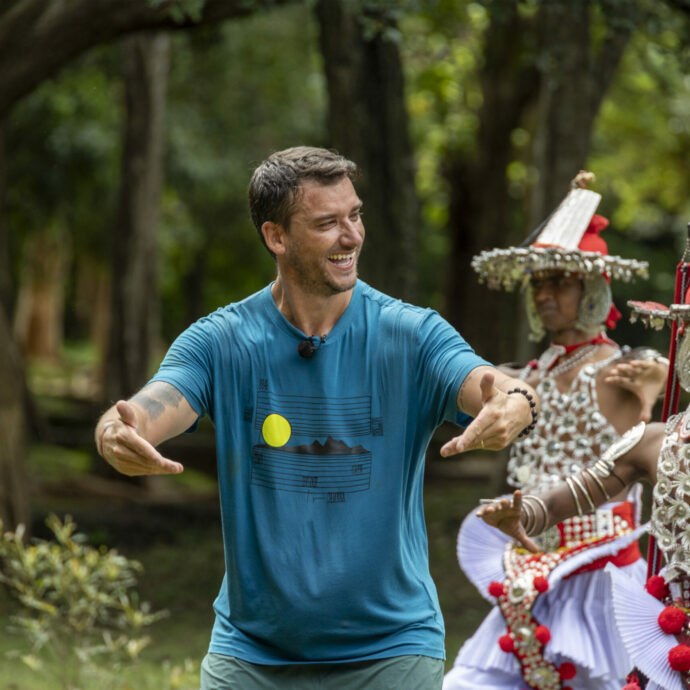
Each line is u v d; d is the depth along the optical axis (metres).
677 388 10.32
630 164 64.69
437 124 59.84
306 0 23.73
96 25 25.50
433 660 9.09
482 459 54.06
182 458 60.34
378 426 9.02
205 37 37.59
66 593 17.27
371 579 8.91
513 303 60.47
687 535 9.56
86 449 57.31
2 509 25.84
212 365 9.14
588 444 14.11
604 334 14.79
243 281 84.62
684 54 25.27
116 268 50.28
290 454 9.00
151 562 32.19
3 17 25.89
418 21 49.00
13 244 71.62
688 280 10.15
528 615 13.44
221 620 9.38
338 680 8.96
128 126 49.69
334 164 8.72
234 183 61.22
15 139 55.59
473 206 57.47
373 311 9.21
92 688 17.20
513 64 51.22
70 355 119.69
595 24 35.53
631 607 9.80
